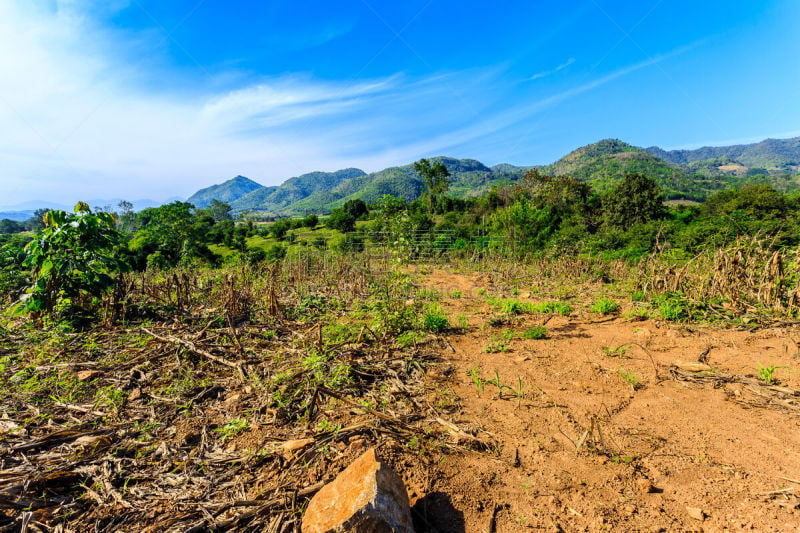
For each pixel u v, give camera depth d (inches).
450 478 107.9
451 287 517.3
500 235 1062.4
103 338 210.8
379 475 86.5
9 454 110.0
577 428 136.9
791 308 265.0
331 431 126.0
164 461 112.7
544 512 95.8
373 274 490.0
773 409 146.6
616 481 107.4
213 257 1045.8
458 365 202.2
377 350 213.5
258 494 97.7
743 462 115.3
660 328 263.1
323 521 78.9
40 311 219.6
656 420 142.3
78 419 132.5
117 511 92.7
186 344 192.4
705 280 329.7
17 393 147.2
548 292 446.0
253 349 206.2
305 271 526.6
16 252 285.9
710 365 194.1
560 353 221.0
